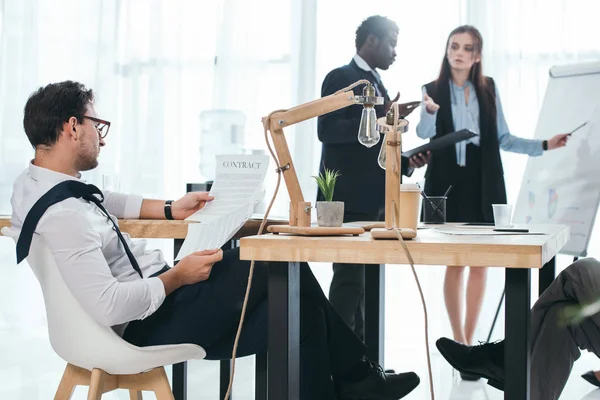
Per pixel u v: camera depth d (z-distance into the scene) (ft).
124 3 15.03
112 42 15.07
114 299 5.37
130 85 15.01
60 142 5.93
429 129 10.79
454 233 5.66
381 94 10.21
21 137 15.12
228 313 5.95
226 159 7.05
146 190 14.93
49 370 11.10
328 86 10.21
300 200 5.74
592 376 9.83
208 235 6.12
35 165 5.95
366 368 6.16
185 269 5.76
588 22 13.06
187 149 14.88
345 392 6.13
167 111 14.93
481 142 10.57
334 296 10.15
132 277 6.07
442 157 10.59
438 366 11.18
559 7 13.16
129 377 5.80
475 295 10.97
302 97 14.28
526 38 13.34
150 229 6.64
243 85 14.57
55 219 5.36
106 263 5.52
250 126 14.56
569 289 6.63
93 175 14.96
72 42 15.21
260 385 7.33
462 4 13.53
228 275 5.98
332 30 14.19
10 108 15.11
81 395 9.48
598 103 11.05
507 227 6.95
